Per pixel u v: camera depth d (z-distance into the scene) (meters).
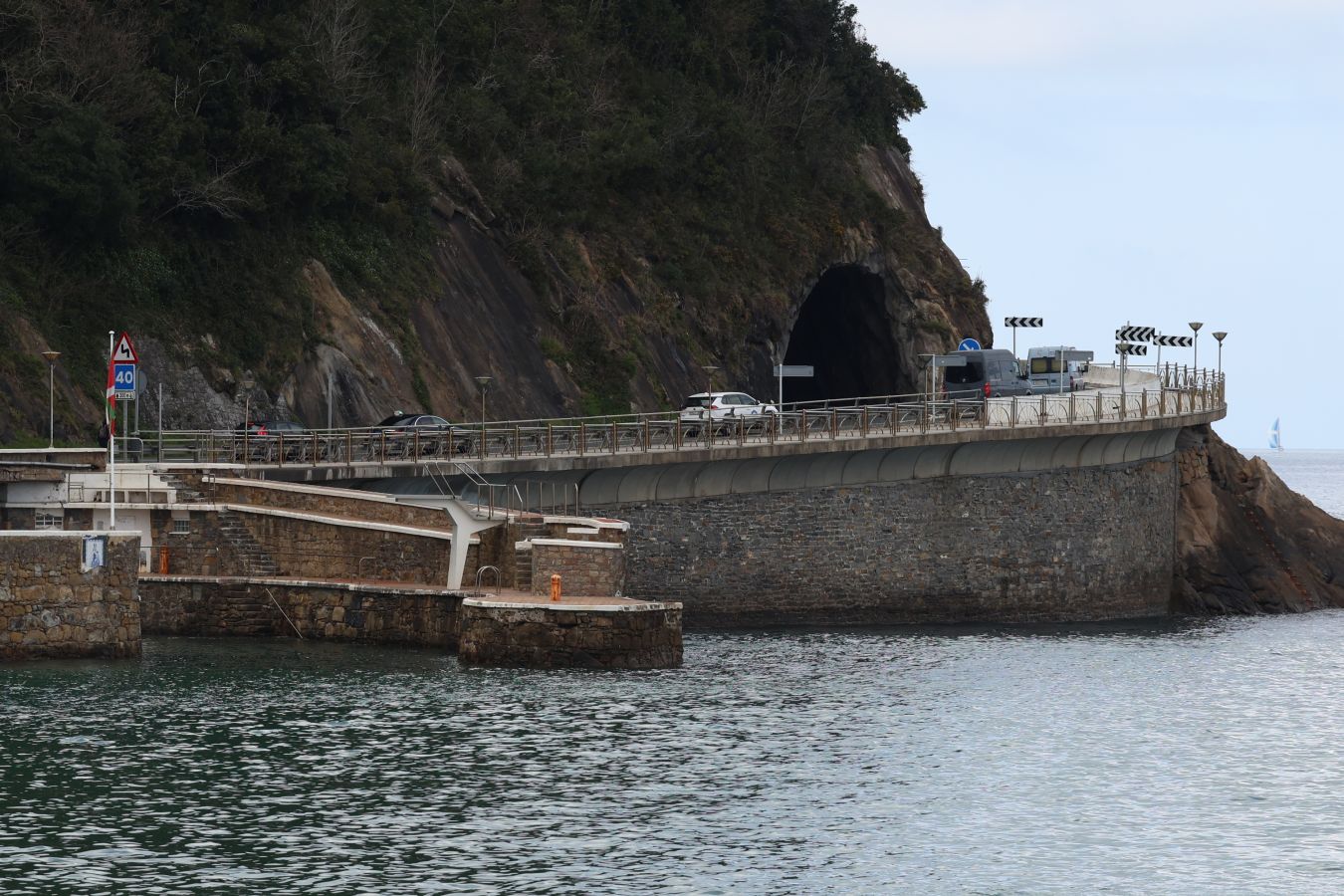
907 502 95.94
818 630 90.62
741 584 89.75
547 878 42.34
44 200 91.00
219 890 40.69
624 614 65.31
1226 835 48.81
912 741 59.28
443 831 45.69
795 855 45.16
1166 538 113.56
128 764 50.69
